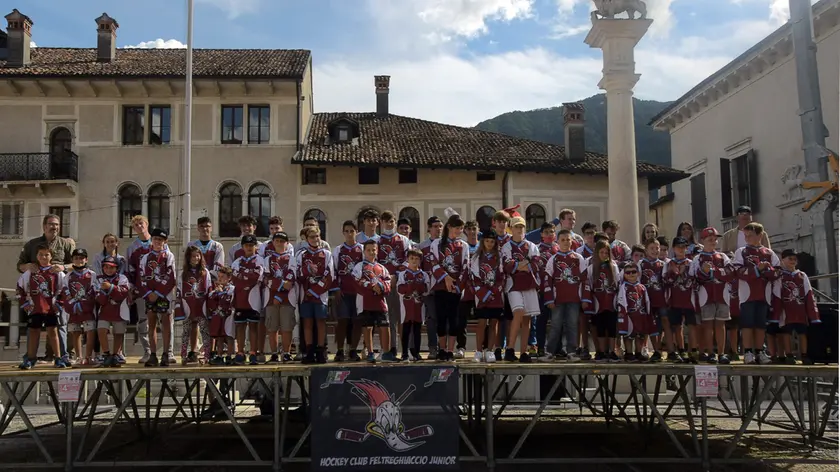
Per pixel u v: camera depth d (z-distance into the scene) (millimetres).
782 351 9211
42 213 27281
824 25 19672
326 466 7898
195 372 8031
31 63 28250
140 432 10969
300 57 29875
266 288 9070
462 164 27328
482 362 8508
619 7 14266
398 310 9656
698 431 11602
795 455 9773
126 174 27469
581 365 8211
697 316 9383
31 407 15344
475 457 8055
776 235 22500
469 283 9203
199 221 9930
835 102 19406
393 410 7988
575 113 29359
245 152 27812
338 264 9312
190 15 16797
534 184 28281
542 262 9297
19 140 27516
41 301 8812
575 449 10422
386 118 33000
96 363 9062
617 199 14219
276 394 8000
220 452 10102
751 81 23984
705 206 27234
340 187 27984
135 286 9406
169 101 27719
